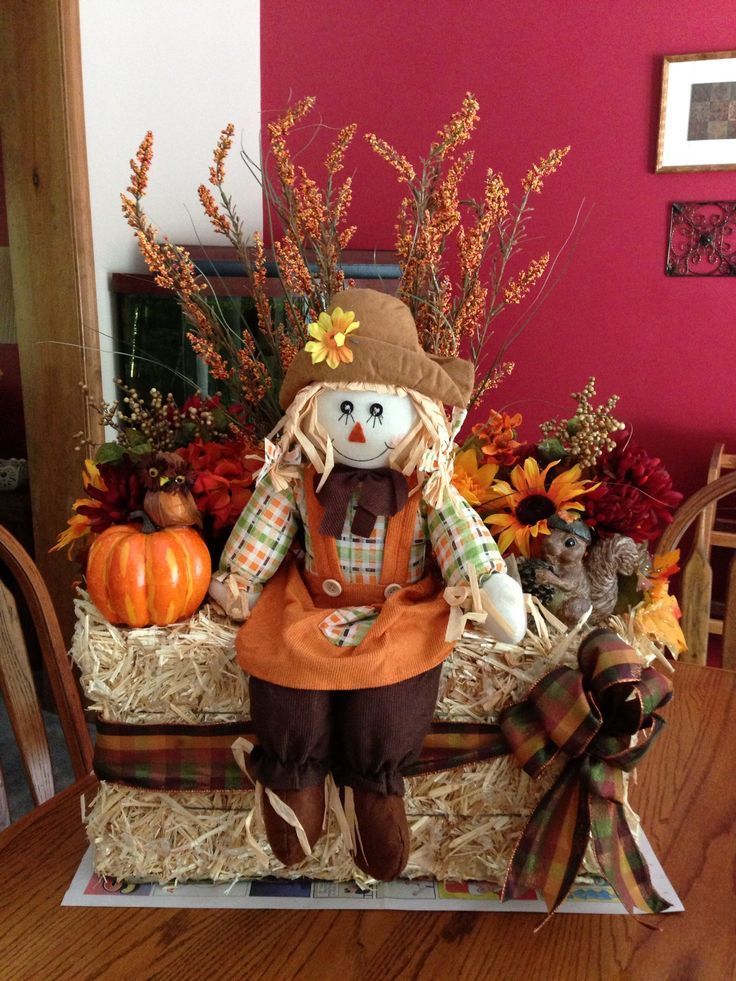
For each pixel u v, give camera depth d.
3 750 2.37
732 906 0.86
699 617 1.63
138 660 0.90
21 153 2.06
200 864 0.90
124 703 0.90
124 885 0.89
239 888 0.89
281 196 1.36
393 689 0.83
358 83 2.62
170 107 2.47
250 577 0.98
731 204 2.41
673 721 1.25
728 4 2.32
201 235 2.63
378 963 0.77
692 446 2.58
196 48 2.51
